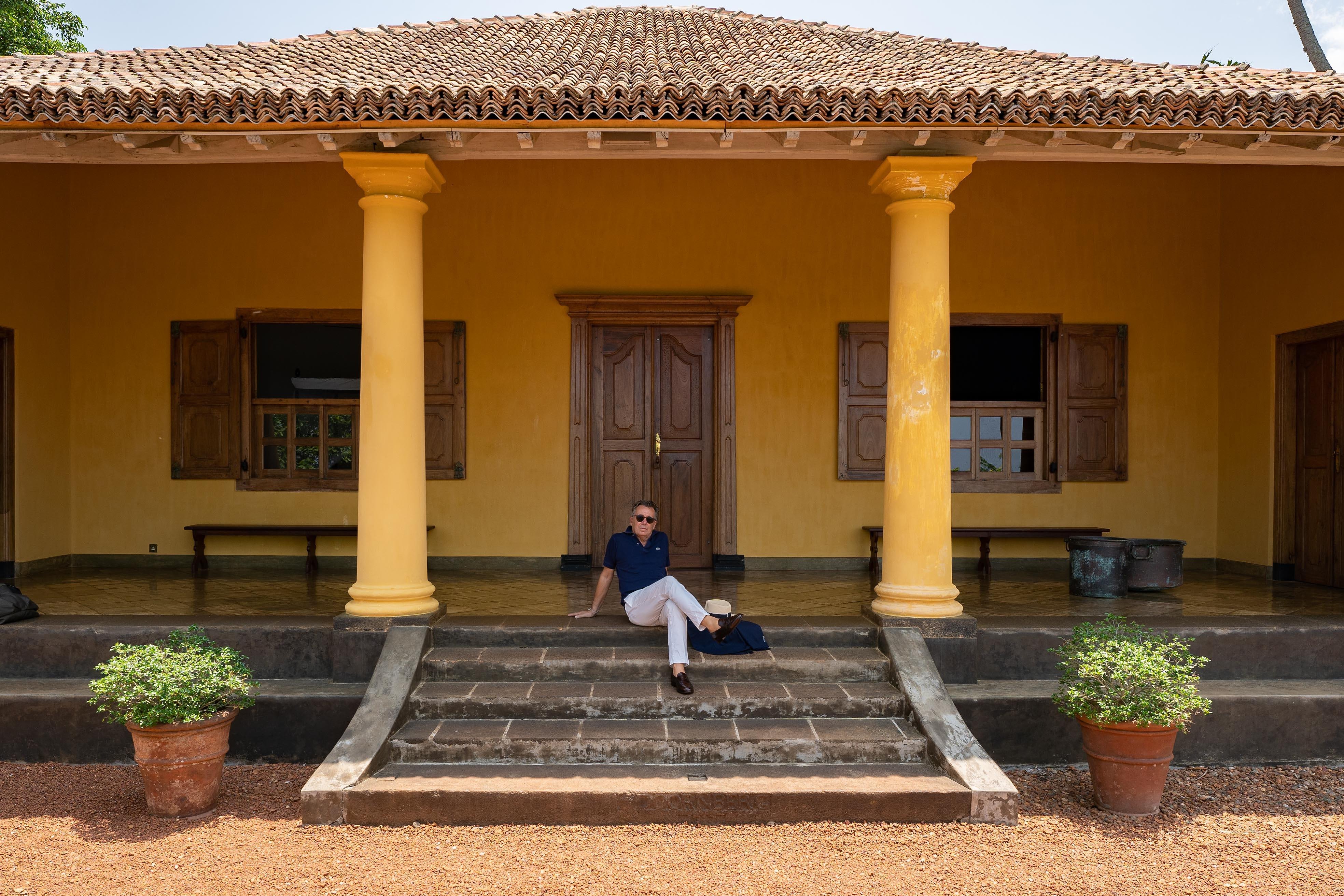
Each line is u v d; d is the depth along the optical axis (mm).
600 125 4738
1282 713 5062
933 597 5277
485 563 8445
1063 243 8562
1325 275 7211
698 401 8578
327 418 8508
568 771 4477
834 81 5004
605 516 8523
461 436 8430
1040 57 5742
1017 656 5383
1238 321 8336
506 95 4656
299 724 4980
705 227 8484
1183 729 4457
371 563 5273
